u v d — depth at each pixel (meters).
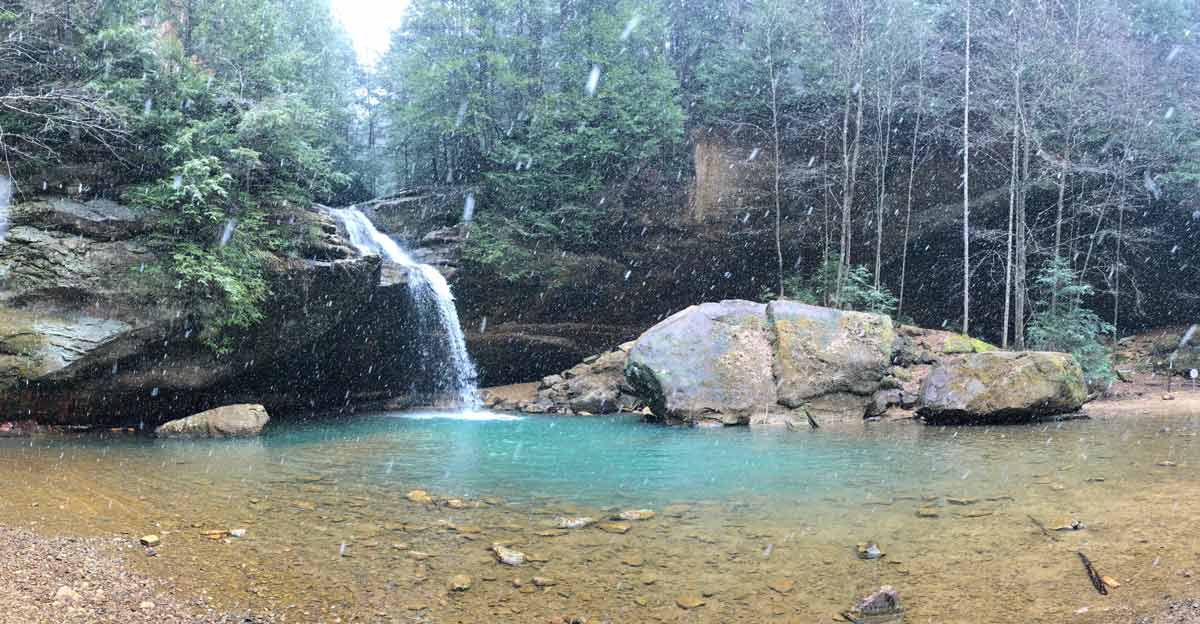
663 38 26.28
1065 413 13.70
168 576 5.00
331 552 5.64
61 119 13.46
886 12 23.44
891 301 22.44
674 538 5.99
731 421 15.29
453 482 8.66
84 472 8.98
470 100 23.98
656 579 5.01
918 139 24.41
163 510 6.97
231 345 15.09
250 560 5.42
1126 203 23.55
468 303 22.61
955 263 25.55
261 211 15.99
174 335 14.01
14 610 4.07
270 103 16.03
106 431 13.84
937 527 6.06
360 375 19.97
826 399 15.68
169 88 15.01
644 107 23.48
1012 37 20.95
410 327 20.14
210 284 14.10
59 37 14.32
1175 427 11.77
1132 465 8.35
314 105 24.39
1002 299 26.53
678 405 15.41
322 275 16.34
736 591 4.75
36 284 12.60
